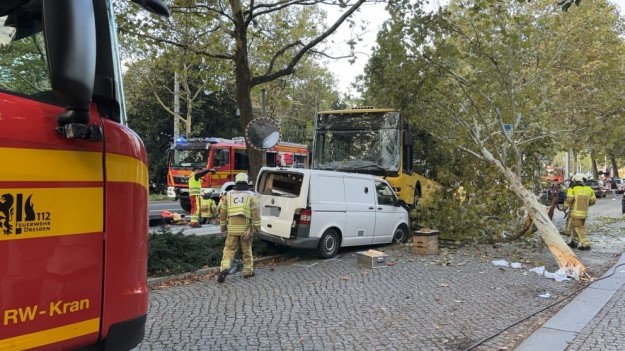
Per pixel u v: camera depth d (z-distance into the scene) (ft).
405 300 22.90
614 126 37.78
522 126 39.81
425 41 35.29
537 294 24.25
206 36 41.42
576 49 40.06
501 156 36.22
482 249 37.19
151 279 26.17
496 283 26.35
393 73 37.32
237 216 26.99
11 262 6.50
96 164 7.54
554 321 19.77
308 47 36.40
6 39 7.46
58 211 7.01
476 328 19.04
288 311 21.04
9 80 7.38
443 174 40.65
